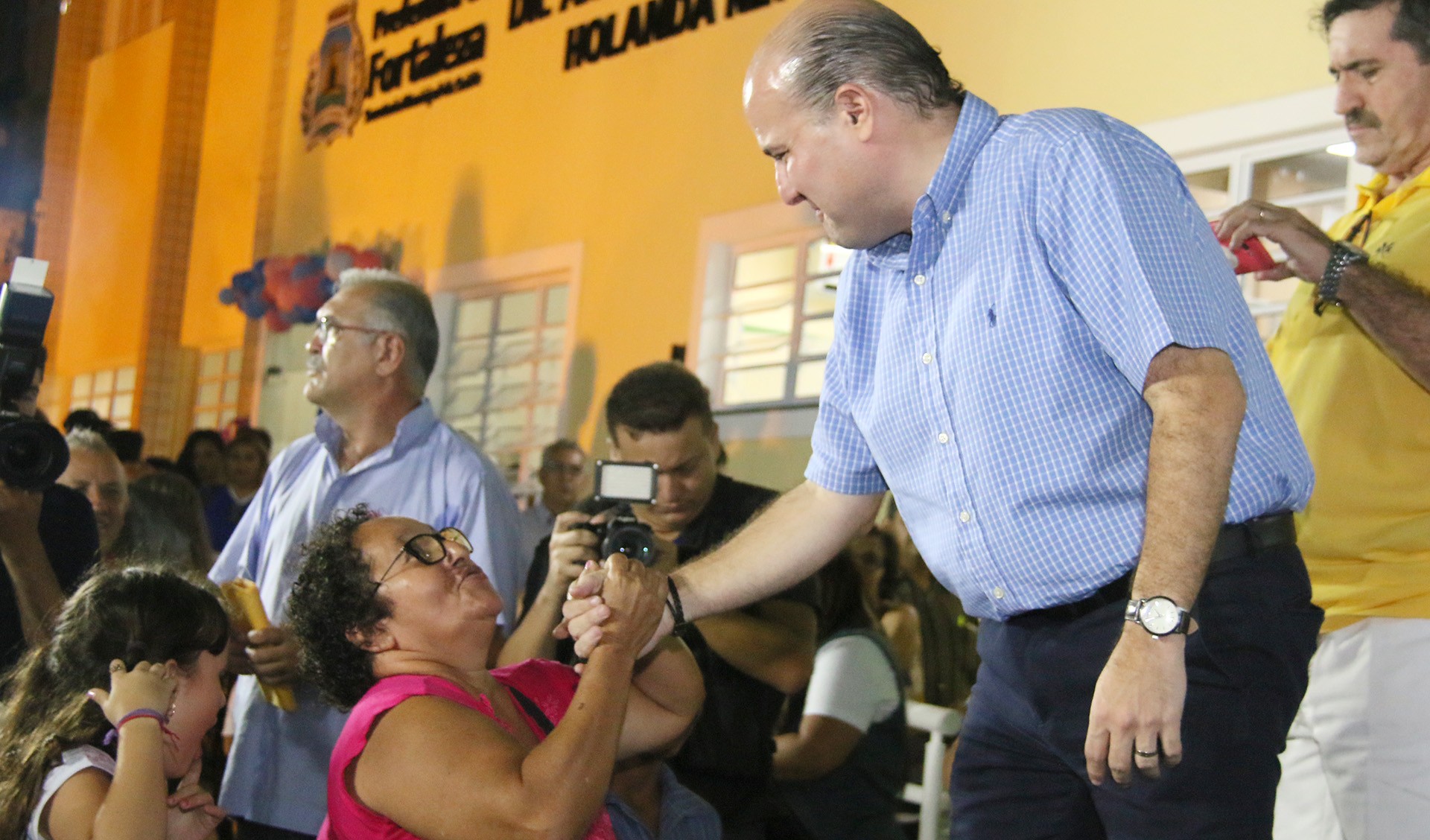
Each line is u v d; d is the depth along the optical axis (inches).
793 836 111.3
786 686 106.8
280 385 360.5
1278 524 67.5
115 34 469.7
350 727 73.3
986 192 68.9
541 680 84.7
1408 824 88.4
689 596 83.0
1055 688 70.0
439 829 69.3
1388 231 94.1
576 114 274.7
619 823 83.7
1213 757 66.0
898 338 73.6
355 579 79.7
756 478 218.2
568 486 235.3
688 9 249.8
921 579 162.1
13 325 104.2
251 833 118.8
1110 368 66.8
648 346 247.3
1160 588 60.1
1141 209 64.7
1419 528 88.7
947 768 143.1
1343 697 91.7
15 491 112.7
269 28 395.5
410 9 334.3
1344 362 92.9
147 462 302.8
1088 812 74.1
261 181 386.3
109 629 92.0
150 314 418.0
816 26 70.9
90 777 87.4
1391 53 92.3
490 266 293.0
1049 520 68.4
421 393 127.2
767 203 226.5
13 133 319.6
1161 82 169.2
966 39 195.0
